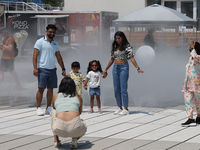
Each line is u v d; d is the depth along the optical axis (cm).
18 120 777
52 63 844
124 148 561
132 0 2506
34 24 2238
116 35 820
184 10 2498
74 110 559
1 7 2809
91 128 695
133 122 742
